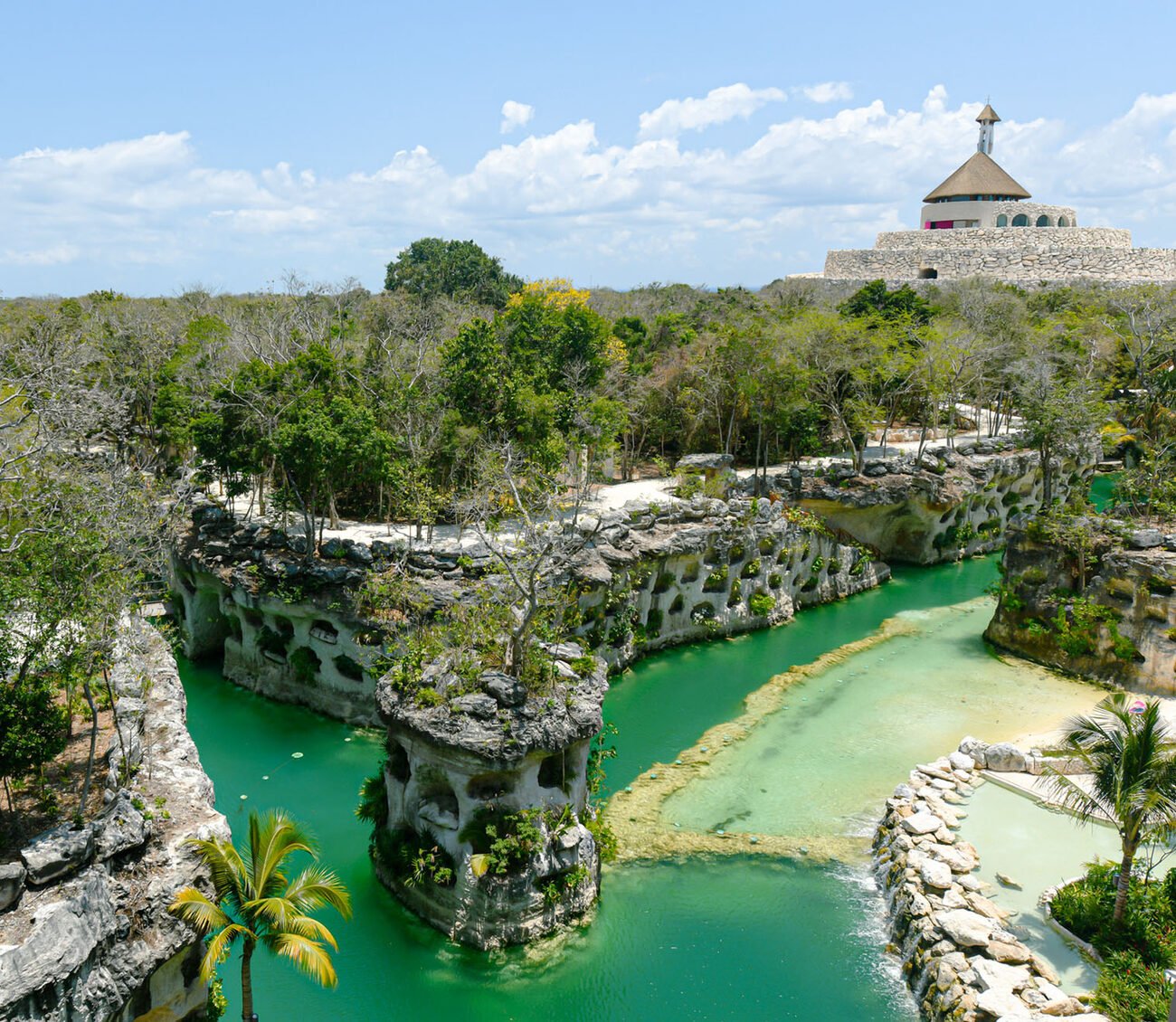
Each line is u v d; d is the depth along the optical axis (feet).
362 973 93.76
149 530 99.66
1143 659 151.43
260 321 211.20
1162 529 165.68
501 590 119.75
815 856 111.14
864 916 101.04
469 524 155.43
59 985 63.41
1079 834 107.86
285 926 71.05
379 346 204.95
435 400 174.40
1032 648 168.04
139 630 100.42
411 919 100.73
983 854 104.17
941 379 236.22
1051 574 167.32
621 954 95.66
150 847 77.46
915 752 134.41
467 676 100.37
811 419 220.84
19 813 79.51
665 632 173.58
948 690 155.53
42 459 93.56
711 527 172.76
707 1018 87.61
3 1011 59.82
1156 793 81.82
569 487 179.42
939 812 111.14
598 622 157.07
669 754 135.03
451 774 97.30
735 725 143.64
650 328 299.79
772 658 170.30
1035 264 391.86
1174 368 263.08
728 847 112.78
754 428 231.09
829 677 161.68
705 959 94.99
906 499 215.10
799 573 195.31
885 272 423.23
